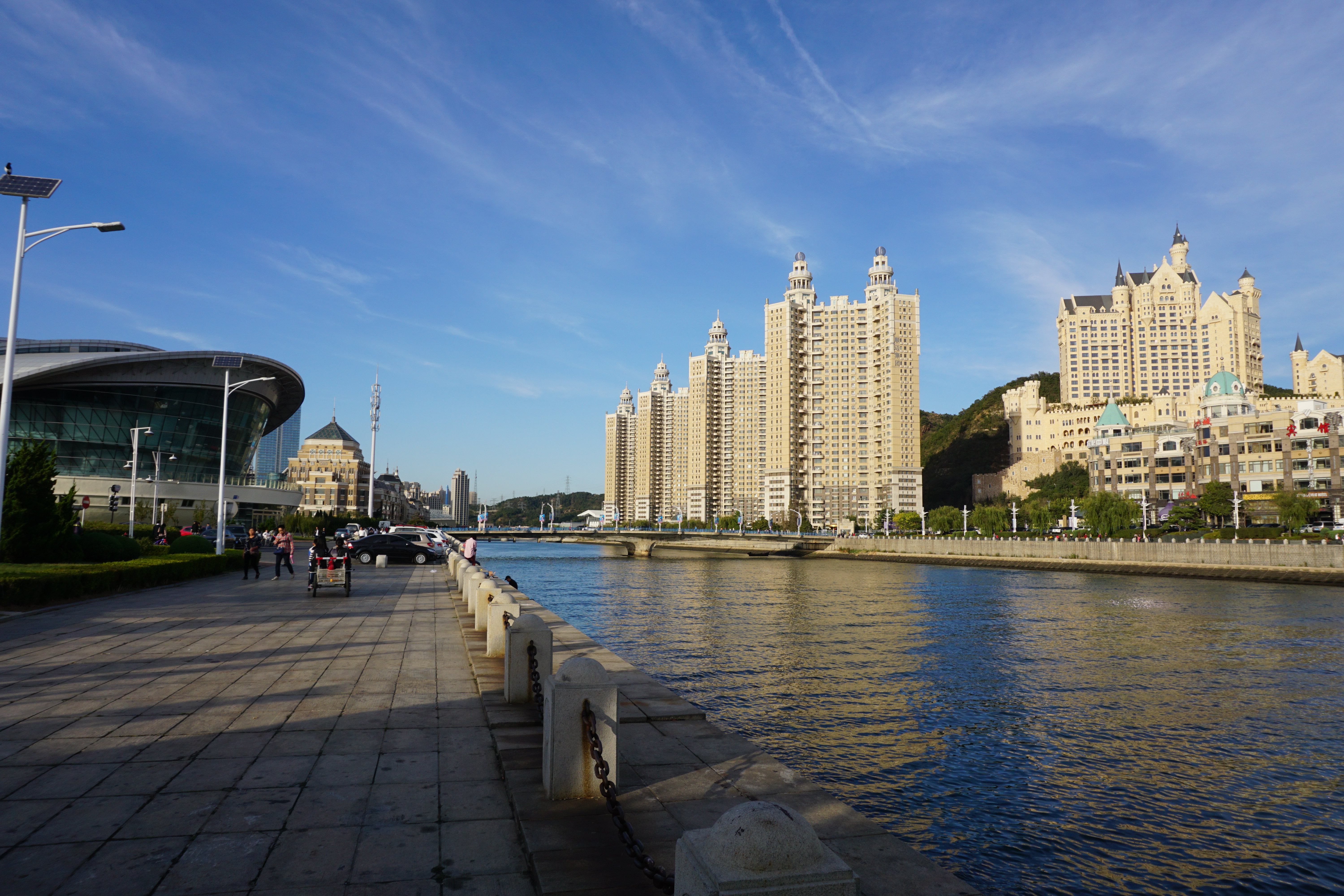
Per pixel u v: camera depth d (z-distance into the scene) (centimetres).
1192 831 1262
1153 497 12131
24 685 1126
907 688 2369
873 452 17212
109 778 721
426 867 542
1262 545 7031
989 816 1319
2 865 533
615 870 519
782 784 696
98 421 9069
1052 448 18688
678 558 14012
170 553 3797
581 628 3822
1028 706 2127
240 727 906
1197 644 3306
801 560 12962
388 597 2464
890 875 503
